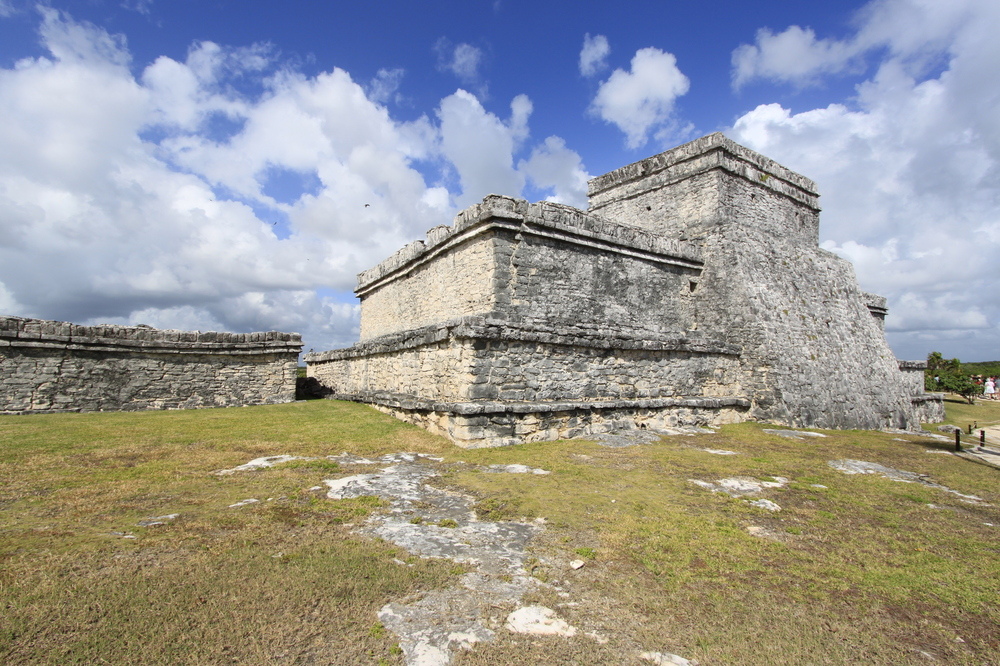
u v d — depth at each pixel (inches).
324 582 159.0
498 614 149.2
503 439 388.2
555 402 431.8
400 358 527.5
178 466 294.8
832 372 647.1
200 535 190.2
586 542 205.8
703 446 419.8
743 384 604.4
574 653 132.5
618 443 412.8
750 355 601.9
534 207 487.5
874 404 681.6
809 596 168.7
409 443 380.2
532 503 249.8
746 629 147.3
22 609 134.4
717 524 232.7
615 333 496.4
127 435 377.7
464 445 370.6
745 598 165.5
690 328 647.8
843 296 774.5
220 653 123.5
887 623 153.7
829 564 194.2
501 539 205.5
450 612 148.7
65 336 517.3
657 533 217.8
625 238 565.6
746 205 684.7
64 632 127.0
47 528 191.0
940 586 178.1
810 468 354.3
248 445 355.3
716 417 558.6
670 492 281.3
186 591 149.1
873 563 196.4
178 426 423.8
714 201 655.1
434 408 410.0
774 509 259.1
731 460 368.8
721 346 596.7
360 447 363.6
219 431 404.5
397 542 195.3
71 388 524.4
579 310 524.7
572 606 156.0
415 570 172.1
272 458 324.5
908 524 242.5
